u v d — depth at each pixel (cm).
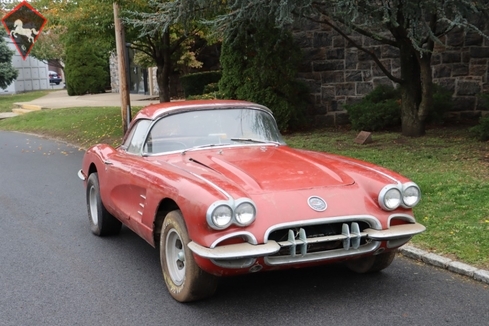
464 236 562
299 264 411
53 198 893
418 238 573
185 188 419
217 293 471
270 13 912
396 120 1222
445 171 814
